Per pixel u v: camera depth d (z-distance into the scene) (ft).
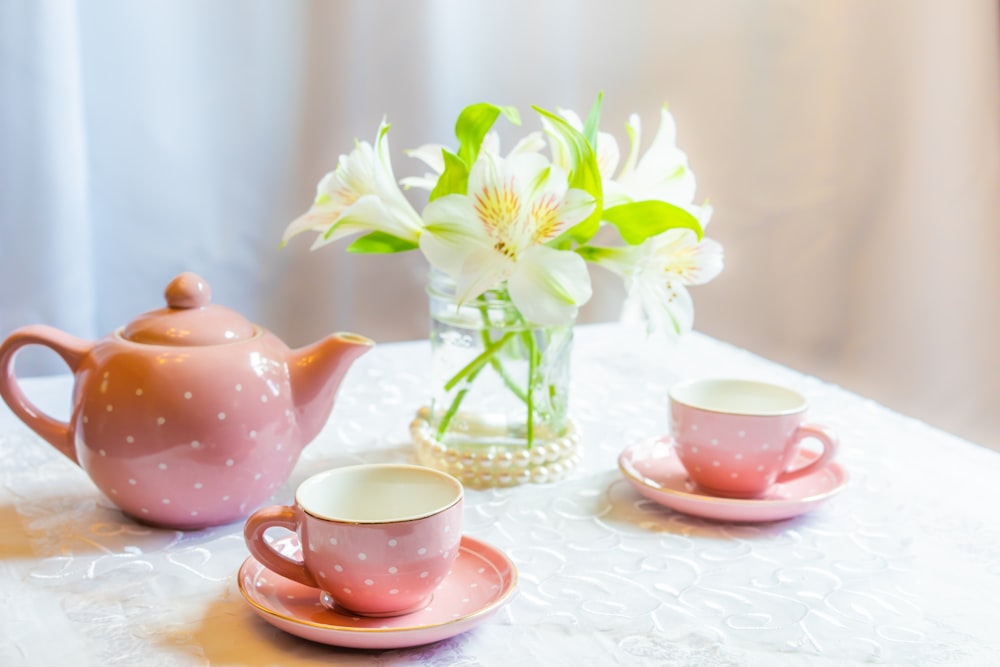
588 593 3.26
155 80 6.07
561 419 3.88
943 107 6.84
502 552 3.31
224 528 3.55
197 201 6.31
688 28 6.93
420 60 6.46
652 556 3.42
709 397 3.84
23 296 5.91
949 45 6.75
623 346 4.88
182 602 3.22
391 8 6.34
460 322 3.77
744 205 7.28
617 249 3.72
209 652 3.05
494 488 3.77
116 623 3.14
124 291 6.31
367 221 3.71
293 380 3.56
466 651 3.07
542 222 3.51
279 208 6.46
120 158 6.12
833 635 3.12
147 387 3.40
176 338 3.49
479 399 3.81
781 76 7.09
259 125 6.31
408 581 3.10
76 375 3.54
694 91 7.05
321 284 6.67
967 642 3.10
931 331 7.18
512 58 6.66
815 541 3.49
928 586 3.30
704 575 3.34
